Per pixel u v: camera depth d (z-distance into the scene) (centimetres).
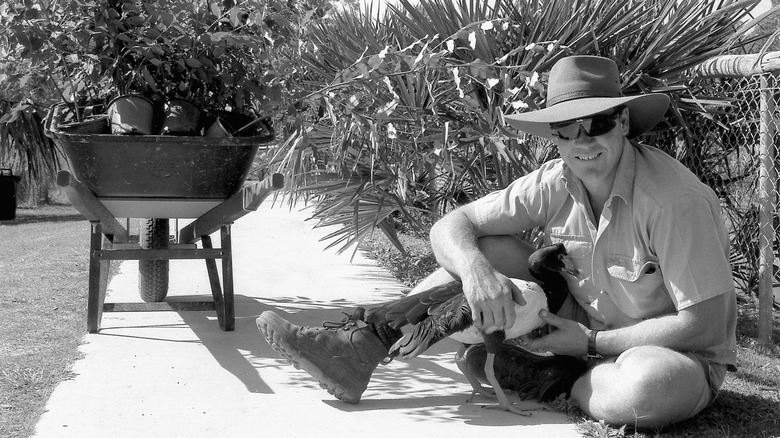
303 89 512
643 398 321
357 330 371
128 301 582
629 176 339
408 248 846
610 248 347
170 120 448
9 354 445
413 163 565
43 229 1270
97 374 414
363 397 389
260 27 463
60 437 331
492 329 338
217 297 511
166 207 473
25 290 619
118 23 449
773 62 480
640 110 356
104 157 432
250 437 333
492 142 507
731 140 561
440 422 351
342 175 566
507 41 533
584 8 513
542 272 361
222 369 428
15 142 1367
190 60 459
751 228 572
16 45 454
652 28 525
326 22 590
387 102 521
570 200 362
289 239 900
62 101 496
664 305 348
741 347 497
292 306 583
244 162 458
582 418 349
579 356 364
